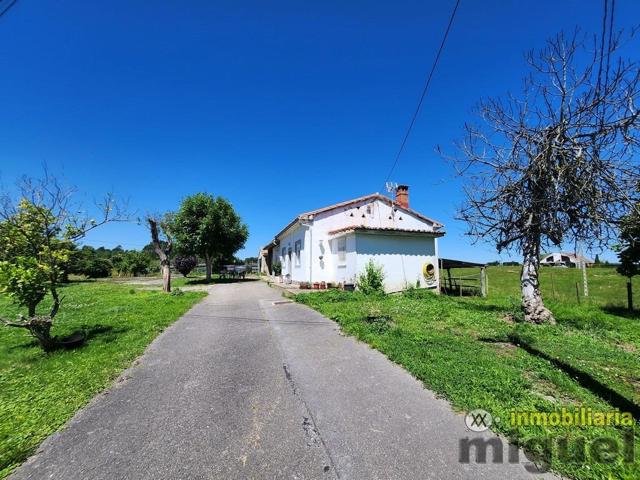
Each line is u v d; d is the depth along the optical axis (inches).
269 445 111.3
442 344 214.1
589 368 171.6
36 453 111.0
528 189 290.2
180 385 165.2
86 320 327.3
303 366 186.9
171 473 98.0
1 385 168.1
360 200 656.4
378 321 282.7
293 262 744.3
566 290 636.1
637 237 298.7
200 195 885.2
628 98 208.4
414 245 568.1
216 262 1402.6
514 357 190.9
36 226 233.1
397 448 107.3
